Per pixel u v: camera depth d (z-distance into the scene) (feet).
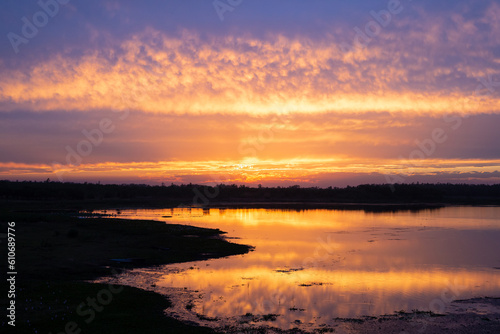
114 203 412.57
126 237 133.39
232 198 533.14
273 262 94.22
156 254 101.76
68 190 433.48
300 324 51.16
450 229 177.27
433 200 496.23
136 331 46.06
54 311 51.26
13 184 440.04
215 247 116.26
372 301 61.62
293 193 553.64
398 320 53.06
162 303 58.23
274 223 207.72
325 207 391.24
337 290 67.77
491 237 147.02
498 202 466.29
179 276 77.92
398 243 129.90
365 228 181.57
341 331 49.03
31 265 81.66
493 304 60.44
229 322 51.31
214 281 73.67
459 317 54.44
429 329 50.03
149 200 471.62
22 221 171.22
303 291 66.95
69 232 127.44
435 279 76.54
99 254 98.48
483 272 83.41
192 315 53.67
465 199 505.25
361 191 540.11
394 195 511.81
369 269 85.81
